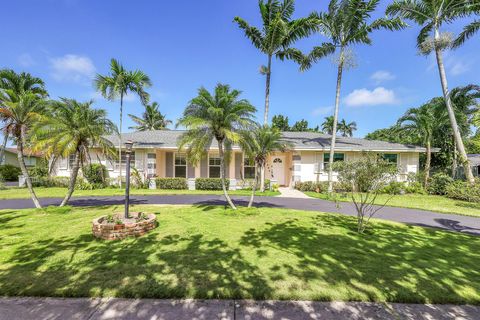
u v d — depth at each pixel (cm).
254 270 381
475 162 2062
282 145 918
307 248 491
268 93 1471
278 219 756
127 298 300
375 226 692
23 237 544
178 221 711
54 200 1112
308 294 311
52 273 363
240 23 1413
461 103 1546
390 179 624
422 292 321
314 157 1706
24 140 807
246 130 812
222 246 495
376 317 268
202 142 782
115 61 1524
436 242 548
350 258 439
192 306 284
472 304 298
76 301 293
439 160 1948
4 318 259
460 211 944
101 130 880
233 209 860
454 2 1278
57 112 820
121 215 682
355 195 1391
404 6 1358
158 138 1859
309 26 1369
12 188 1585
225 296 305
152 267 388
